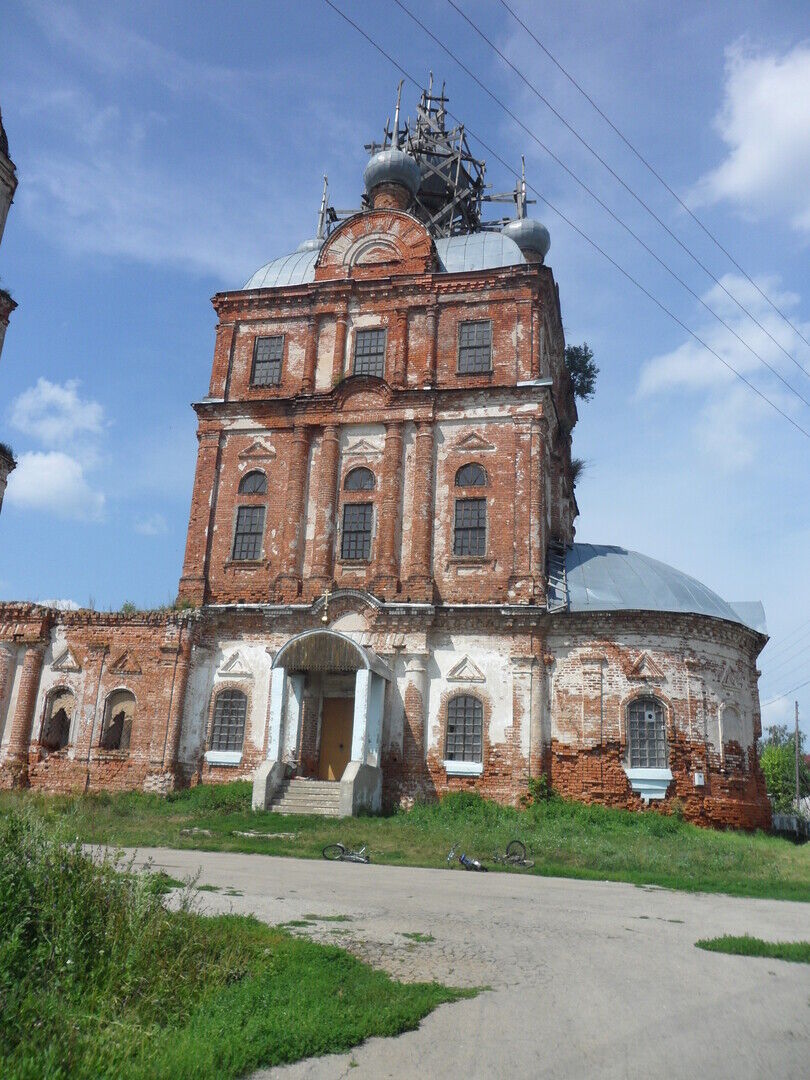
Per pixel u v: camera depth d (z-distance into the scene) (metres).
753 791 30.12
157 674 32.41
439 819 26.77
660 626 29.36
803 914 14.73
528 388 32.47
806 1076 6.72
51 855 9.03
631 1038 7.38
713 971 9.78
